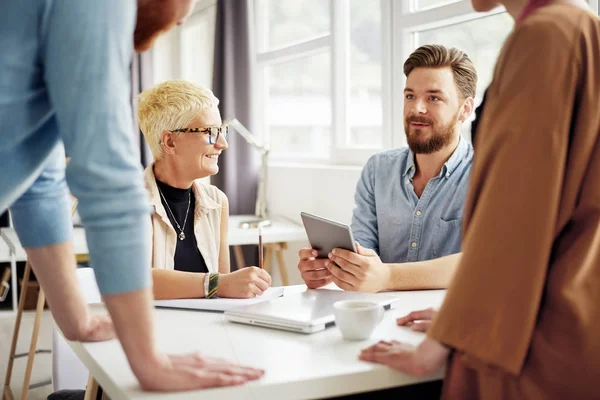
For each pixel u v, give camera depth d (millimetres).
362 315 1343
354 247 1767
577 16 1122
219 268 2227
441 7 3115
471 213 1159
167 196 2109
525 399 1091
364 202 2311
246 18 4574
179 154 2082
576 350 1072
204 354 1275
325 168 3816
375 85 3707
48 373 3490
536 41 1098
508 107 1104
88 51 1007
